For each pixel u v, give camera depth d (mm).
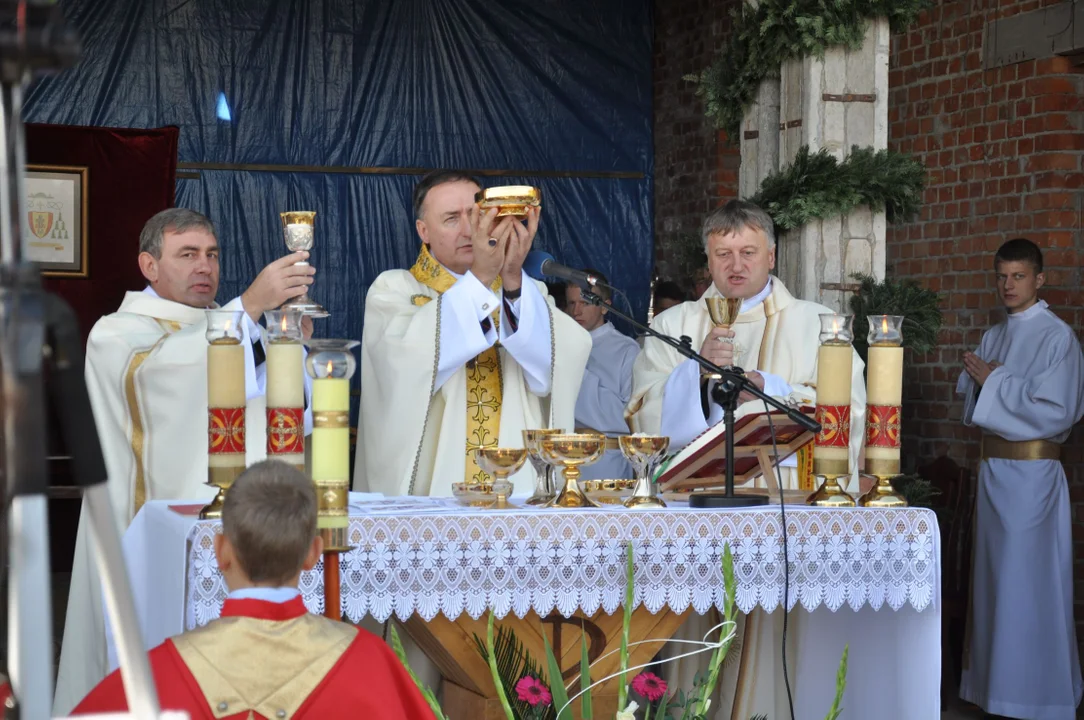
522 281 7949
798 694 7188
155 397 7402
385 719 4000
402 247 16297
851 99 10430
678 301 14414
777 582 6152
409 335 7750
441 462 8000
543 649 6359
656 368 8922
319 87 16125
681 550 6059
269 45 16000
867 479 7570
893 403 6566
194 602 5363
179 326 8000
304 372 7168
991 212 14219
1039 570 11617
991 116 14234
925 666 6578
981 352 12617
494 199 7465
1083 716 11859
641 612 6488
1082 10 13039
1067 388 11641
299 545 4051
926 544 6359
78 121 15438
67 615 7398
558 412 8164
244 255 15914
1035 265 12148
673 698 6633
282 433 5656
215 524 5426
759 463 7031
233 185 15898
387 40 16297
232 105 15898
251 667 3928
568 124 16859
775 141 11016
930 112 15086
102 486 2344
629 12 17047
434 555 5801
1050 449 11742
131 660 2373
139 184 15195
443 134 16438
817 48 10281
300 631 4016
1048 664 11516
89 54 15469
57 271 15055
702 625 7711
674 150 16750
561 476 6988
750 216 8617
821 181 10055
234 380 5730
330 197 16141
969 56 14539
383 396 7906
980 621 11883
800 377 8805
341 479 5078
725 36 15609
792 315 8922
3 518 2145
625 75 17062
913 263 15281
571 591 5934
